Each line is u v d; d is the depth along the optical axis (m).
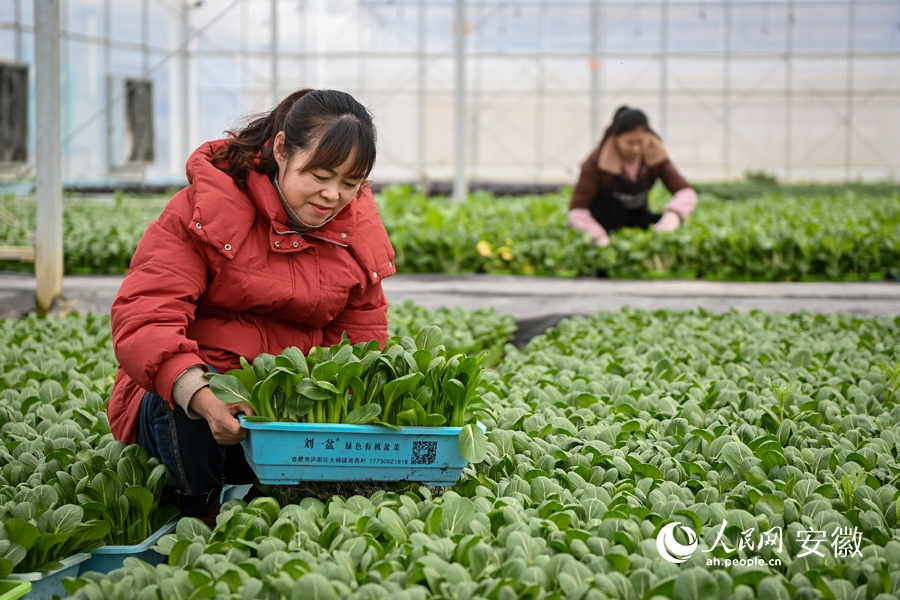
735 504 2.63
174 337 2.52
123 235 10.05
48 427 3.35
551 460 2.89
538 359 4.65
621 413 3.52
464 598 2.00
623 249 8.98
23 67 17.94
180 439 2.70
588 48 27.95
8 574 2.29
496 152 28.70
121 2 23.56
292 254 2.82
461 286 8.21
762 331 5.36
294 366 2.51
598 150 9.14
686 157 28.70
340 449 2.50
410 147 28.50
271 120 2.73
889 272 8.84
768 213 12.59
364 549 2.26
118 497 2.68
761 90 28.17
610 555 2.15
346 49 27.75
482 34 28.05
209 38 26.20
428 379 2.61
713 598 1.97
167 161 26.23
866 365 4.35
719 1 27.67
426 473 2.58
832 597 2.04
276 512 2.56
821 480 2.82
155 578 2.19
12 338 5.11
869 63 27.72
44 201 7.13
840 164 28.28
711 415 3.47
